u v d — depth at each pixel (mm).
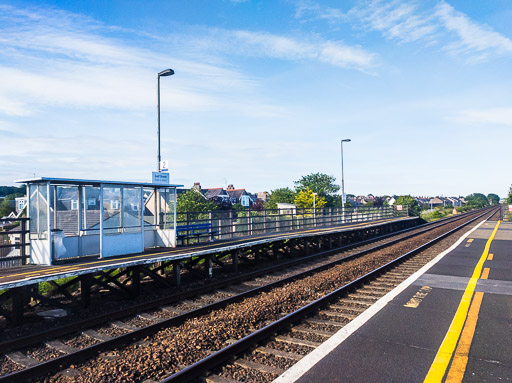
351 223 29703
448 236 23547
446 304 7781
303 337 6387
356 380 4570
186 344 5980
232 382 4793
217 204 33562
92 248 11492
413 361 5070
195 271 12656
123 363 5453
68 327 7195
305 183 51469
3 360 6016
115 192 11539
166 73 15531
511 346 5551
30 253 10375
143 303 8680
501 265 12453
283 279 11344
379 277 11391
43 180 9820
